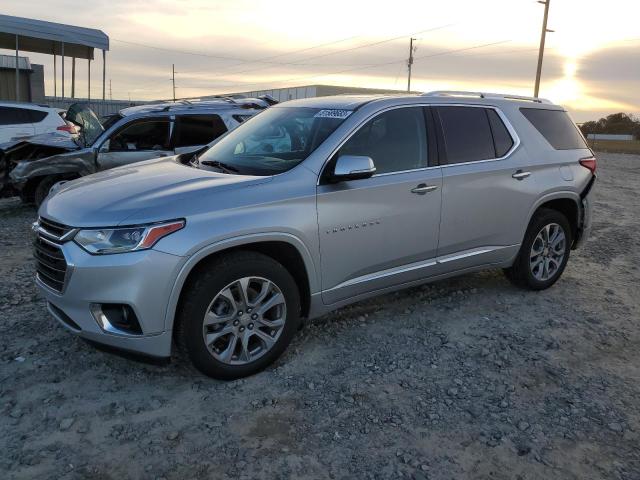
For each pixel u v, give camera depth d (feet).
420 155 14.17
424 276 14.65
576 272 20.31
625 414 11.02
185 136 26.73
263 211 11.46
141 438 9.80
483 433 10.25
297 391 11.43
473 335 14.34
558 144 17.54
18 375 11.71
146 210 10.55
